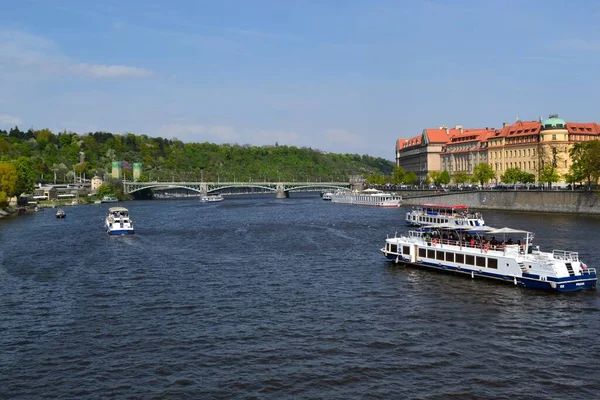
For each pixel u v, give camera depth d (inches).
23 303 2714.1
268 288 2979.8
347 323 2341.3
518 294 2773.1
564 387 1721.2
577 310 2495.1
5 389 1739.7
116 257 4065.0
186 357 1973.4
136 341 2140.7
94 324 2362.2
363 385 1737.2
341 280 3169.3
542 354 1977.1
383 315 2456.9
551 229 5295.3
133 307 2618.1
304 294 2842.0
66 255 4188.0
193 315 2477.9
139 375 1828.2
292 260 3853.3
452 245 3346.5
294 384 1748.3
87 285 3095.5
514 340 2118.6
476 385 1733.5
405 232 5521.7
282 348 2048.5
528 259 2925.7
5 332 2268.7
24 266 3718.0
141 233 5743.1
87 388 1739.7
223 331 2247.8
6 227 6584.6
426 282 3085.6
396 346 2062.0
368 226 6259.8
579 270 2802.7
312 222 6879.9
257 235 5428.2
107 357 1983.3
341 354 1987.0
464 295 2780.5
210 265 3681.1
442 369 1851.6
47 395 1697.8
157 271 3481.8
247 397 1668.3
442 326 2293.3
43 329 2304.4
